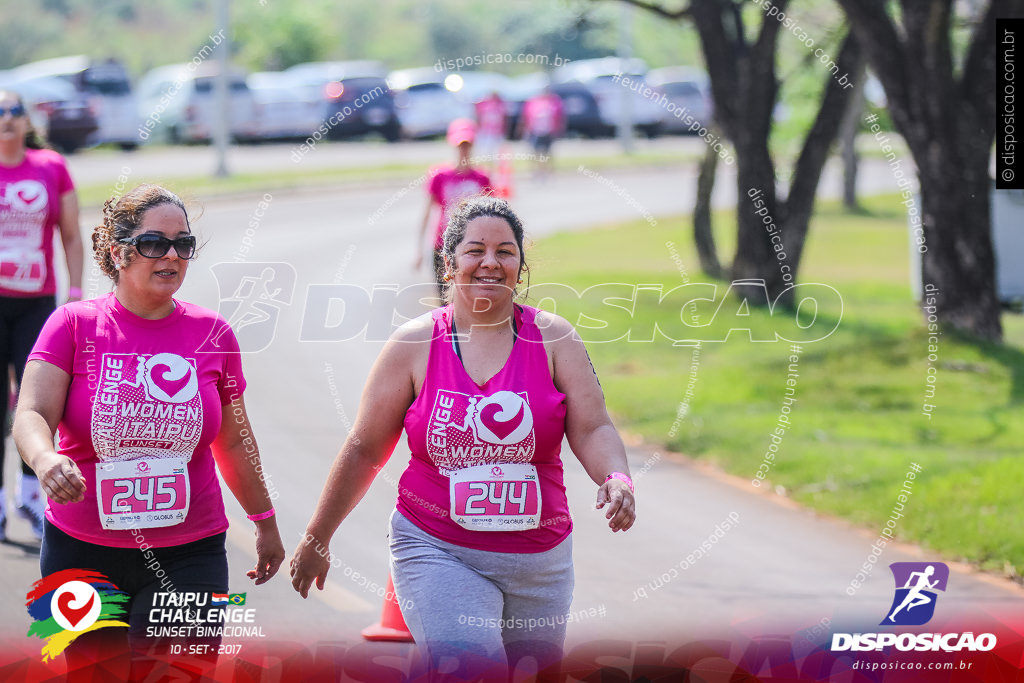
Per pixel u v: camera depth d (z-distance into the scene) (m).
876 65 36.53
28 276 17.70
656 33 91.56
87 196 54.62
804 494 22.17
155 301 10.80
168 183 11.67
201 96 86.12
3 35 141.12
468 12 89.50
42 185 17.77
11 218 17.58
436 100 86.31
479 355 10.62
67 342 10.71
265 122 87.56
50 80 79.94
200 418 10.80
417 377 10.66
